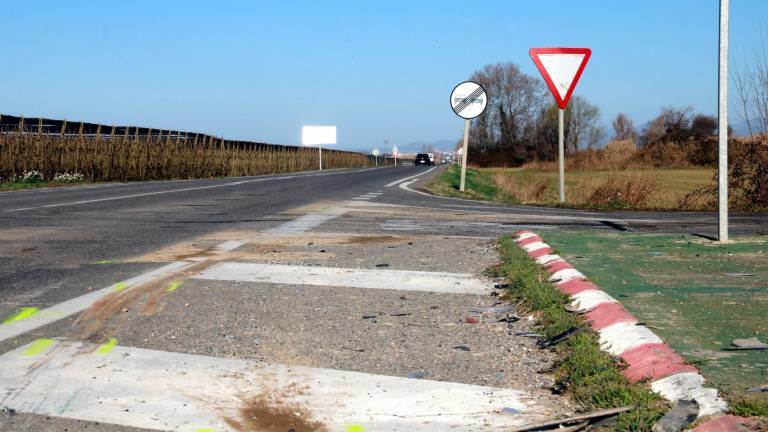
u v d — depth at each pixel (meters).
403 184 22.50
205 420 2.64
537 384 3.04
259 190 18.31
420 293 4.99
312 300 4.77
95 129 26.03
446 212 11.71
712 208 13.50
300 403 2.84
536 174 44.28
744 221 10.05
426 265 6.15
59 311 4.39
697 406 2.49
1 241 7.69
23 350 3.53
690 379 2.74
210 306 4.57
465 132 18.31
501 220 10.30
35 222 9.63
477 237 8.16
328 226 9.38
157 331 3.95
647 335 3.39
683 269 5.55
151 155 28.77
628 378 2.92
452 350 3.59
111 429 2.55
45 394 2.90
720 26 6.79
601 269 5.57
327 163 70.88
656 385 2.80
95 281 5.40
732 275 5.26
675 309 4.09
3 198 14.45
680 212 12.36
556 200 16.25
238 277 5.58
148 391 2.96
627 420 2.43
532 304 4.39
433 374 3.21
